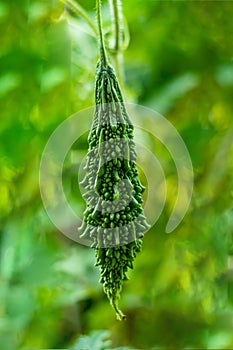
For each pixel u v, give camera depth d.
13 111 7.75
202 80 8.09
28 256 8.55
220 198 7.71
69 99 7.70
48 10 7.54
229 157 7.73
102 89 3.94
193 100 8.07
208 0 7.95
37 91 7.68
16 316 8.39
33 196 8.22
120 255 3.81
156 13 8.10
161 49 8.24
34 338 8.55
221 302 7.91
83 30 7.36
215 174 7.74
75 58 7.59
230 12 7.98
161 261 8.02
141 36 8.20
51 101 7.71
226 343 8.29
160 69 8.27
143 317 8.62
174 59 8.24
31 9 7.54
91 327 8.80
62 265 8.66
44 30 7.62
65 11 7.51
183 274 7.99
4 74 7.65
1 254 8.67
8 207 8.37
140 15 8.12
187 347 8.40
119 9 5.57
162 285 8.15
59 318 8.67
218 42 8.11
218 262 7.73
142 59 8.29
